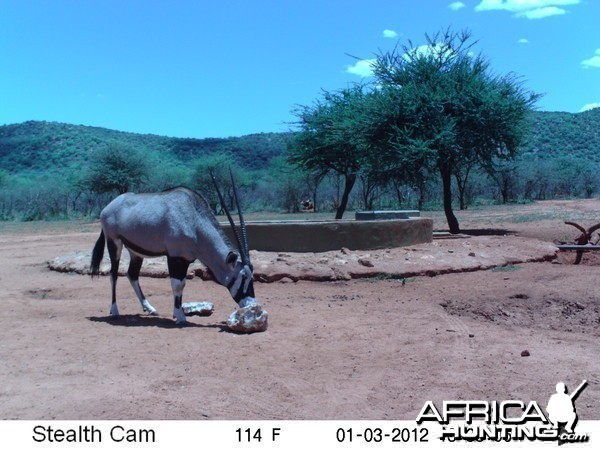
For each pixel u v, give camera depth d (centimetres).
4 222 5131
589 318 1045
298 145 3069
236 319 941
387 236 1602
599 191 6000
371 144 2455
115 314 1062
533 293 1149
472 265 1467
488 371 758
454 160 2408
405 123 2372
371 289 1298
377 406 651
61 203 5859
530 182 5806
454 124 2288
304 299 1220
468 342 894
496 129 2353
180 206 1002
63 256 1738
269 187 6272
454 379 729
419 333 941
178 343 876
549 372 752
